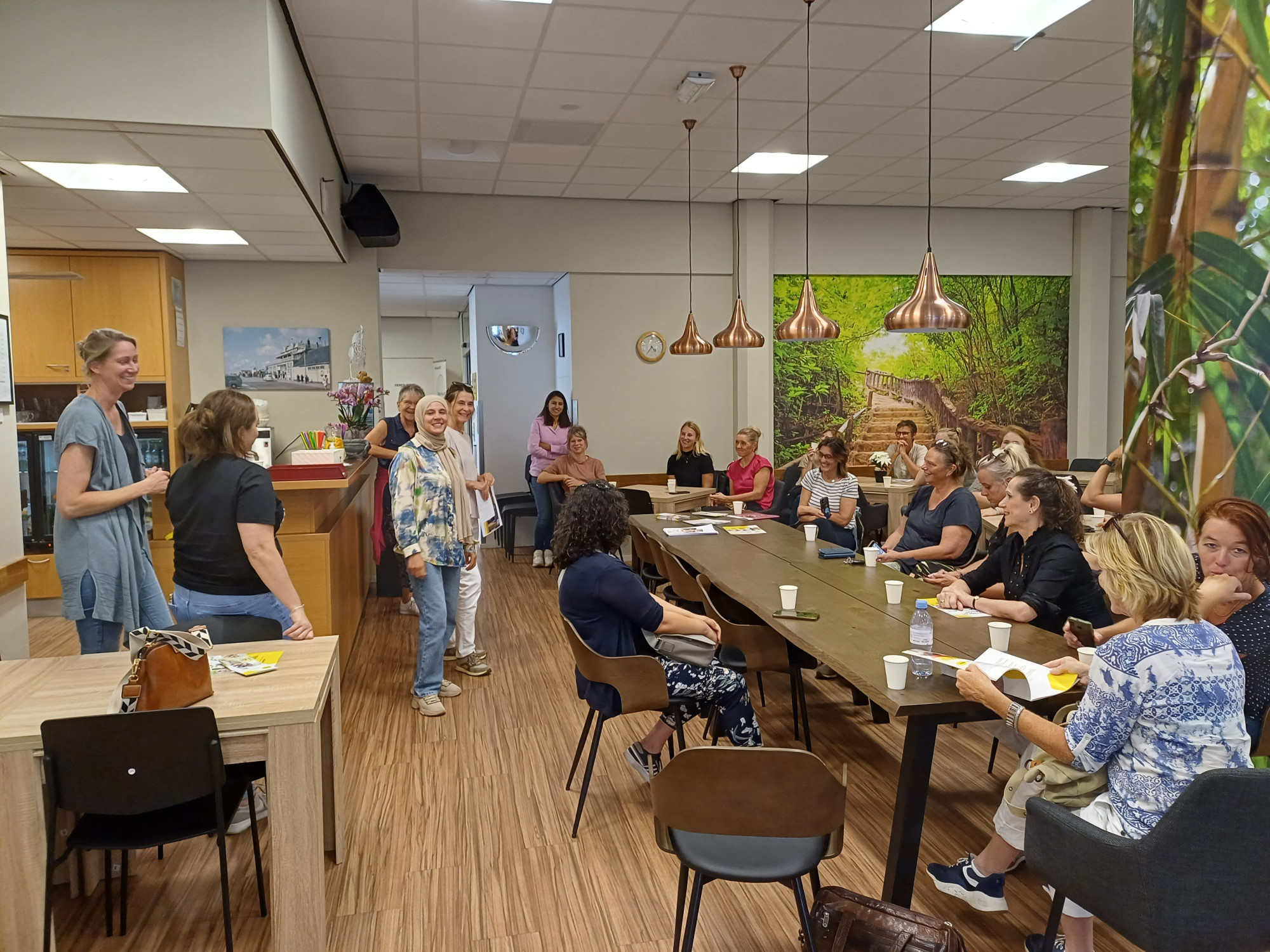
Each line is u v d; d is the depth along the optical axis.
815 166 7.14
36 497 6.23
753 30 4.45
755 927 2.49
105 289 6.28
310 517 4.42
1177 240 2.74
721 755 1.90
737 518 5.91
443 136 6.10
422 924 2.52
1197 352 2.71
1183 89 2.71
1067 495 3.18
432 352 14.08
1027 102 5.63
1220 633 1.86
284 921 2.24
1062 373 9.23
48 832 2.07
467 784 3.45
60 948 2.40
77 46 3.36
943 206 8.72
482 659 4.89
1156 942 1.68
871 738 3.90
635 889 2.69
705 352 6.18
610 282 8.25
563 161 6.78
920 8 4.23
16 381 6.18
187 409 6.95
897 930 1.93
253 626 2.86
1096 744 1.87
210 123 3.46
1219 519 2.34
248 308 7.08
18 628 3.51
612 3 4.12
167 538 4.72
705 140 6.32
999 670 2.33
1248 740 1.83
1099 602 3.13
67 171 4.12
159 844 2.10
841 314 8.72
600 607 3.03
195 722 2.06
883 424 8.89
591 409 8.30
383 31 4.34
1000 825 2.35
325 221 5.53
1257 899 1.66
